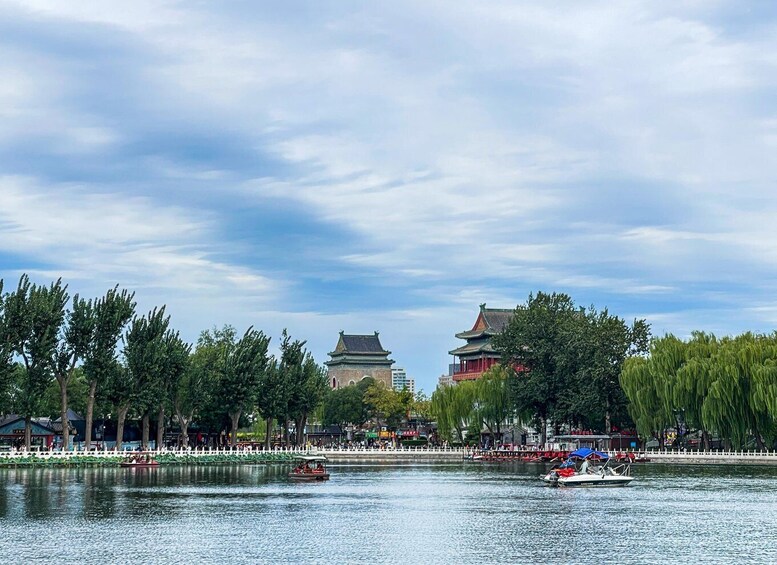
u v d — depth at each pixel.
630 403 191.50
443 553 73.19
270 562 69.50
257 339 199.12
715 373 170.00
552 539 79.88
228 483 134.12
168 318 181.62
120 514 94.38
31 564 68.31
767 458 172.75
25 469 158.12
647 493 119.19
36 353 162.75
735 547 75.56
